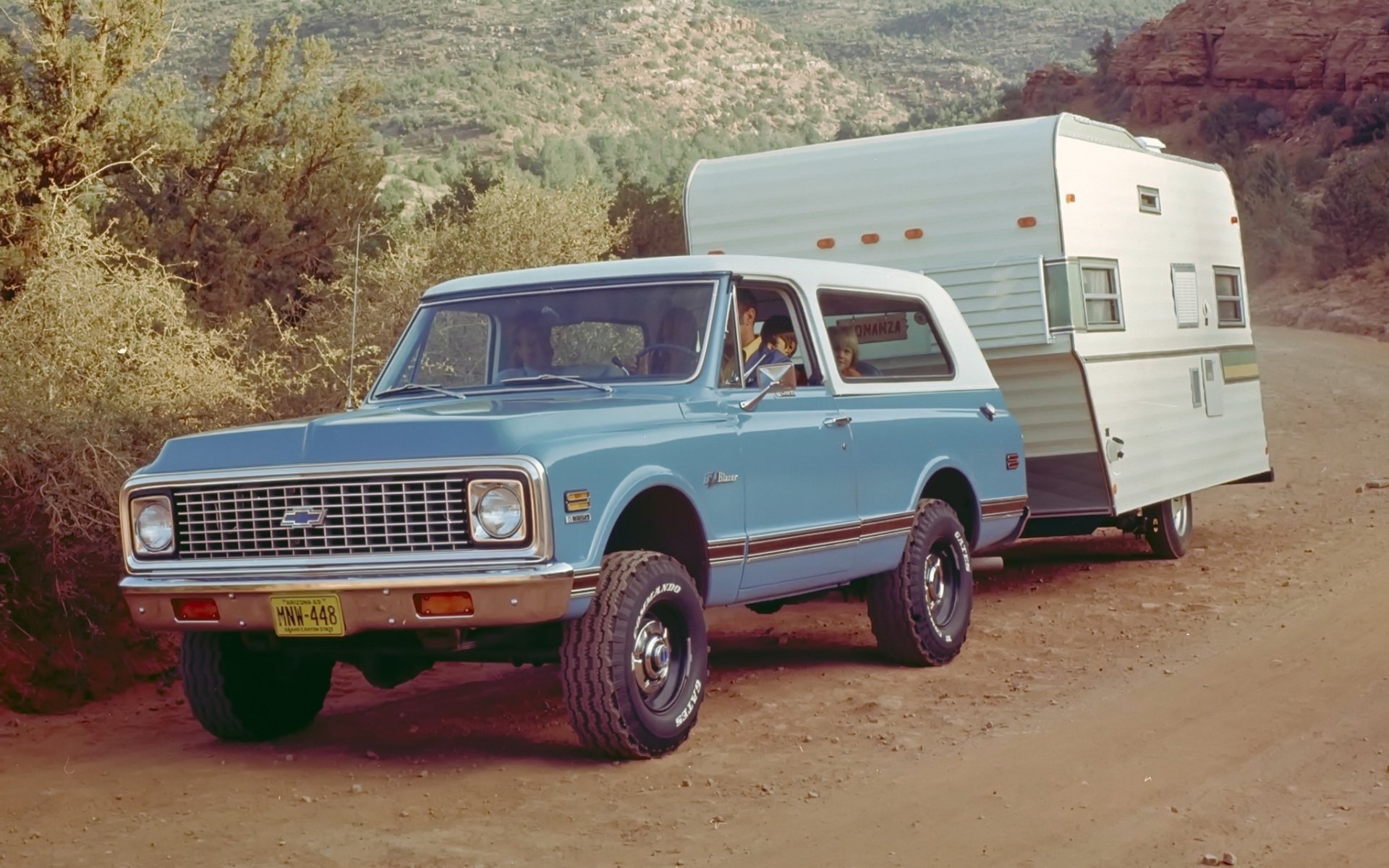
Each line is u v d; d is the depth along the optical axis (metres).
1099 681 7.63
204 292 15.16
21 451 8.53
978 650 8.56
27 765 6.70
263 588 5.93
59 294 9.80
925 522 8.05
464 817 5.54
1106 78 91.44
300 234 16.58
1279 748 6.25
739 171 10.95
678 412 6.58
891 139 10.49
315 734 7.16
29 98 14.09
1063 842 5.13
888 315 8.28
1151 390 11.12
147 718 7.84
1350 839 5.08
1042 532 10.95
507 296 7.33
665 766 6.21
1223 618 9.17
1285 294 43.16
